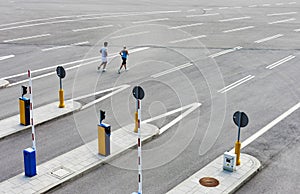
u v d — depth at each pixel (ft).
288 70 73.82
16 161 41.09
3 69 72.33
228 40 97.60
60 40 95.04
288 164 41.24
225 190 35.70
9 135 46.09
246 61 79.30
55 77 68.44
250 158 41.57
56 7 144.25
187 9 146.10
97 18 123.65
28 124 48.55
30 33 101.60
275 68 74.84
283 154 43.32
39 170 39.06
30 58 79.71
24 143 44.91
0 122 49.29
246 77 69.46
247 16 132.87
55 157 41.70
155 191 36.29
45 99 57.82
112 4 155.33
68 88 62.95
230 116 53.11
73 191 36.29
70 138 46.09
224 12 140.67
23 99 47.73
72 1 161.38
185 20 123.34
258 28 113.29
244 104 57.36
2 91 61.36
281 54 84.94
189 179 37.55
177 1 169.68
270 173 39.47
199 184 36.65
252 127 50.03
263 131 48.91
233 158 38.27
